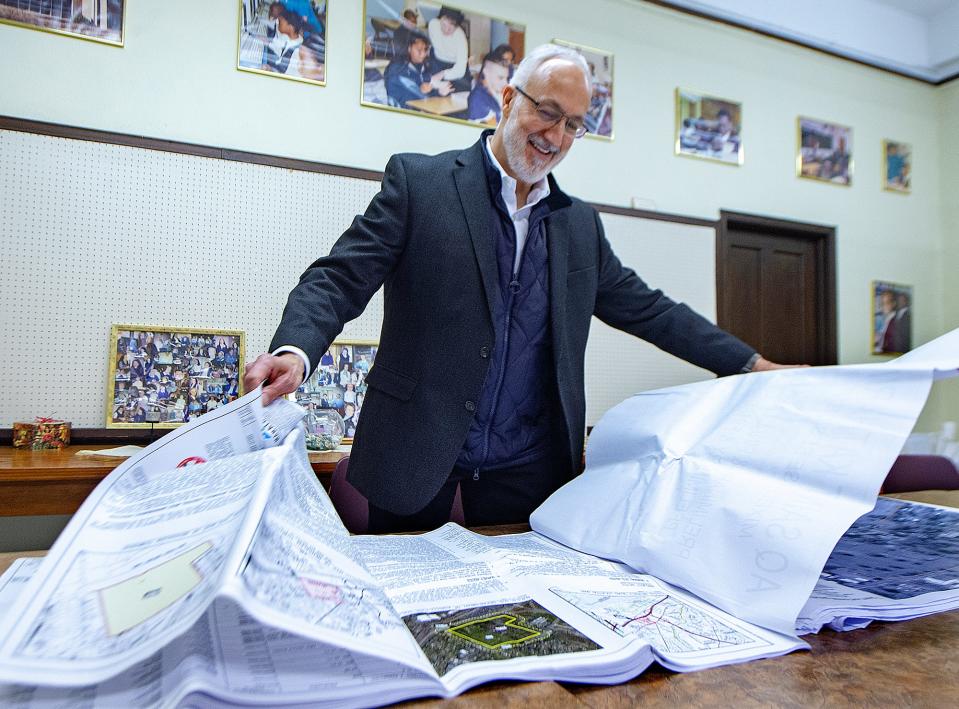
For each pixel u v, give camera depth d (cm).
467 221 110
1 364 199
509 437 115
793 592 48
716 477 63
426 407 105
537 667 40
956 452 248
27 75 208
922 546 68
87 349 208
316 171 239
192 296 221
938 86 384
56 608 35
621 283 132
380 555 66
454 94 265
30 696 33
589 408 278
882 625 52
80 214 209
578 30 288
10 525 204
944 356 56
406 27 257
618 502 72
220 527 41
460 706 37
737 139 324
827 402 60
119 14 218
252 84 234
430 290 108
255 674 35
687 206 311
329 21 246
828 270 349
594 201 290
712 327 123
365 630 36
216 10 230
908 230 374
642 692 40
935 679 42
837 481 53
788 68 339
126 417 210
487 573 60
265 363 71
